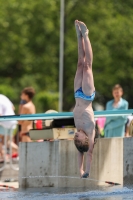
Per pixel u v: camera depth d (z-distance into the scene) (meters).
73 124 27.55
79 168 24.52
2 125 30.62
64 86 81.88
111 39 80.62
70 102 82.88
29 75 83.25
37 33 82.56
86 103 24.47
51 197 22.92
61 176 27.08
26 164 27.66
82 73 24.62
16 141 35.62
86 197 22.59
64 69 81.44
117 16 82.38
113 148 27.53
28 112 31.88
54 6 81.88
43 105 75.50
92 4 83.00
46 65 83.31
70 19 83.06
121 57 80.94
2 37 81.56
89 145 24.05
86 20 82.75
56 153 27.05
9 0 81.88
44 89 83.38
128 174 26.23
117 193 23.72
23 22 81.50
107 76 81.31
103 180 27.34
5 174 31.14
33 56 83.00
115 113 26.02
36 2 81.75
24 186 27.59
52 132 27.20
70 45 81.06
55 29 82.38
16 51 82.00
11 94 76.50
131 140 26.09
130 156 26.12
